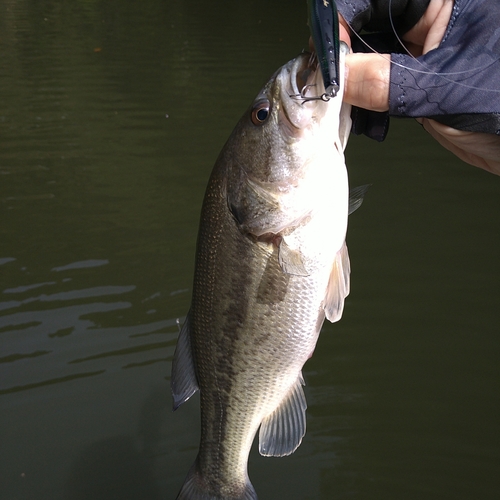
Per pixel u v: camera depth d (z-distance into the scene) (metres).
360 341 1.09
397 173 1.67
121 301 1.14
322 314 0.48
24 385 0.98
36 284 1.18
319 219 0.46
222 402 0.52
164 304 1.13
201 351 0.51
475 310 1.14
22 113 2.13
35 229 1.38
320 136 0.44
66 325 1.08
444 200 1.51
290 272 0.46
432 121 0.40
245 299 0.48
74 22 3.82
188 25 3.67
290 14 3.98
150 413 0.96
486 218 1.43
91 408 0.96
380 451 0.92
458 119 0.38
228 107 2.17
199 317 0.51
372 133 0.46
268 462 0.92
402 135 1.94
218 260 0.48
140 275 1.21
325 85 0.38
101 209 1.47
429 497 0.87
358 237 1.36
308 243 0.46
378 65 0.39
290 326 0.47
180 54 2.93
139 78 2.53
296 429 0.50
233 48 3.02
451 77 0.38
